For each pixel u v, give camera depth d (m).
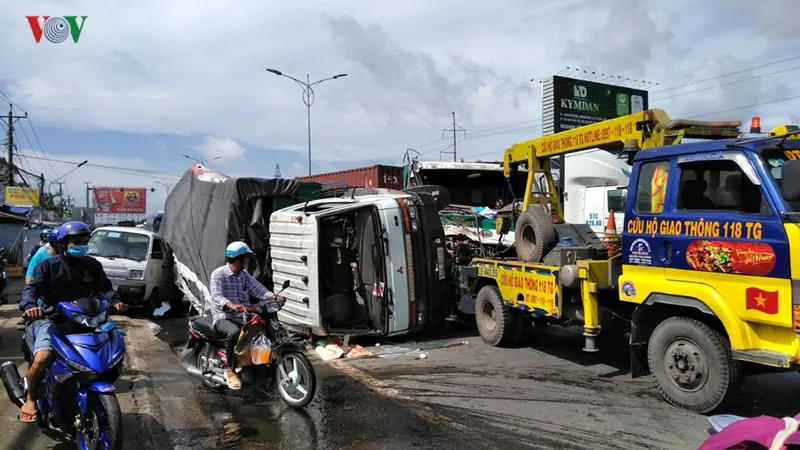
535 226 7.64
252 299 6.11
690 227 5.30
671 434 4.72
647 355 5.82
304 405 5.34
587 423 5.01
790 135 4.88
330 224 8.80
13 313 11.22
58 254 4.52
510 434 4.77
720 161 5.12
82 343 4.02
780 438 2.64
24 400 4.61
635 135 6.95
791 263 4.45
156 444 4.57
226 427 4.97
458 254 10.04
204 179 11.60
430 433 4.81
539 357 7.52
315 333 8.50
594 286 6.32
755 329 4.80
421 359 7.51
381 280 8.27
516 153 9.64
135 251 11.76
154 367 7.04
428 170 12.16
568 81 31.00
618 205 15.09
